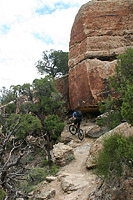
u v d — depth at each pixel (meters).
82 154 14.24
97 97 19.80
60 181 10.61
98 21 22.33
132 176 5.93
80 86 21.73
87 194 7.97
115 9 22.41
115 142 6.62
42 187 10.55
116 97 18.64
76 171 11.58
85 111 22.09
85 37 22.28
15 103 23.16
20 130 15.92
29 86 19.88
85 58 21.53
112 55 21.00
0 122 12.07
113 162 6.36
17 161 7.51
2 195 6.41
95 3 23.00
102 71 20.09
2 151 7.61
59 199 8.62
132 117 6.55
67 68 35.62
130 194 5.72
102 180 7.31
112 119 13.61
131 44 21.12
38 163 15.88
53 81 21.11
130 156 5.75
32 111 19.58
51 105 19.39
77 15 24.36
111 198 5.97
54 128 17.66
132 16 21.98
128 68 11.77
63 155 13.55
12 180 7.50
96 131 16.89
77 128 14.05
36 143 17.42
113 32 21.78
